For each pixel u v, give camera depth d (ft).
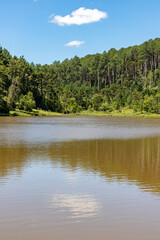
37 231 27.78
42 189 43.75
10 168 61.26
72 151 89.71
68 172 57.41
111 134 160.35
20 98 549.54
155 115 609.01
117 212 33.14
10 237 26.50
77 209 34.19
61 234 27.12
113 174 55.77
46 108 646.74
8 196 39.73
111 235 26.91
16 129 196.54
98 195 40.55
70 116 543.80
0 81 518.37
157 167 63.62
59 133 164.76
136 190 43.50
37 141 119.65
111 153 86.07
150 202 37.11
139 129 210.59
